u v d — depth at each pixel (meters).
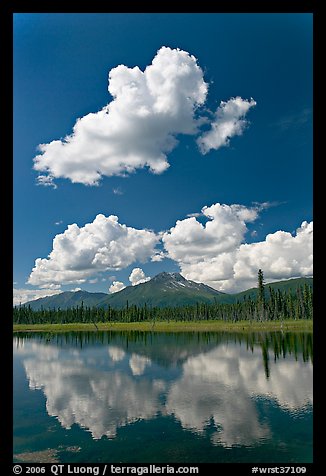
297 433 29.44
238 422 32.31
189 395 41.69
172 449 26.97
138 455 26.17
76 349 94.69
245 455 25.69
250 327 156.62
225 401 38.81
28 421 33.97
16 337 148.00
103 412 36.25
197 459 25.28
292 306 171.25
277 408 35.91
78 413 36.09
